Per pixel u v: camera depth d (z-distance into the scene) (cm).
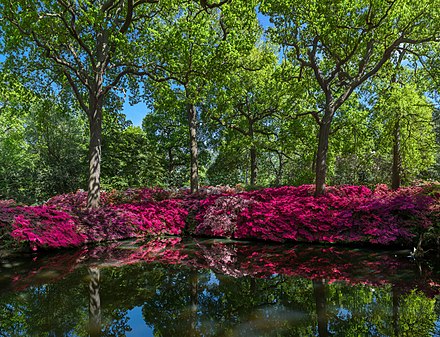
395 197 669
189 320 285
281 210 746
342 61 844
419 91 1019
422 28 761
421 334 241
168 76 916
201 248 656
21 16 658
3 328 270
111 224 774
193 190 1250
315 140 1289
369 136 1200
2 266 505
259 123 1844
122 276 435
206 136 2153
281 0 766
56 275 445
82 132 2045
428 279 396
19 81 910
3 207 632
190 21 811
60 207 757
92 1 840
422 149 1219
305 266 482
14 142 1941
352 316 282
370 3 709
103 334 256
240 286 385
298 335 246
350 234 663
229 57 862
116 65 879
